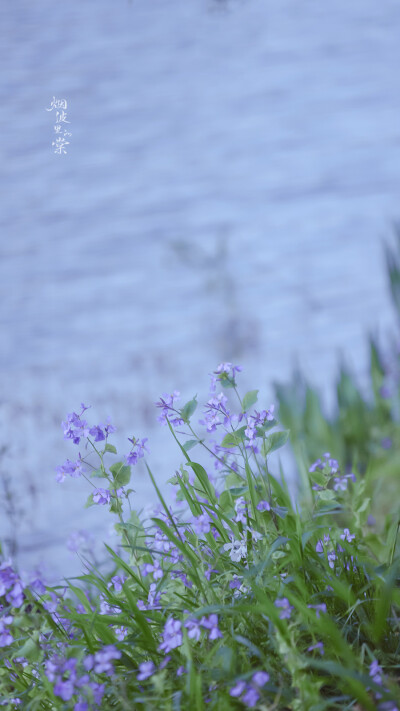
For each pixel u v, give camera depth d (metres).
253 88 8.02
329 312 6.75
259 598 1.64
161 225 7.43
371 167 7.57
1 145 7.75
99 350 6.57
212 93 8.02
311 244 7.35
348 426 4.28
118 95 8.06
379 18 7.96
